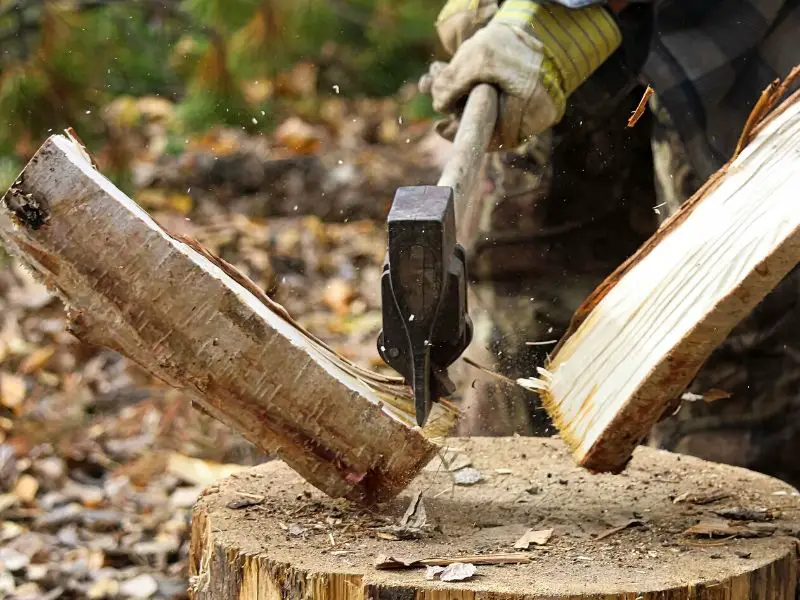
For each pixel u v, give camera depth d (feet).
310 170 30.58
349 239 28.45
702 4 13.55
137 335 8.98
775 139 9.84
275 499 10.47
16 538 16.62
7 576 15.71
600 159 15.15
